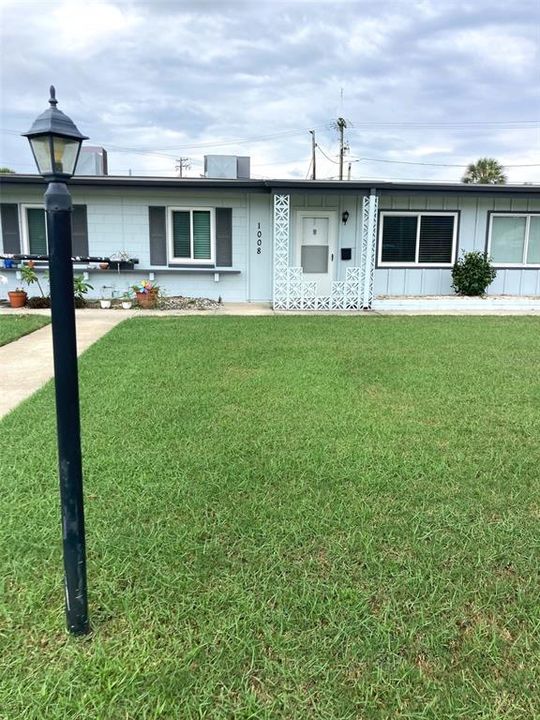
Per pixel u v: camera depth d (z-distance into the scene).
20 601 2.34
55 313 1.97
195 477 3.50
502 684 1.95
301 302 12.68
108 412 4.77
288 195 12.41
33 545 2.75
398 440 4.16
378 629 2.19
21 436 4.20
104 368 6.41
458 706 1.86
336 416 4.71
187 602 2.35
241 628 2.20
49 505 3.14
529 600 2.38
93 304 12.48
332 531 2.90
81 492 2.10
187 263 13.40
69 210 1.94
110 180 12.02
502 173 43.56
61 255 1.94
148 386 5.63
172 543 2.78
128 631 2.19
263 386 5.64
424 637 2.16
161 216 13.12
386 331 9.36
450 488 3.39
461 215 13.70
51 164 1.89
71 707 1.84
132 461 3.73
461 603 2.36
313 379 5.95
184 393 5.37
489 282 13.45
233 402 5.09
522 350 7.75
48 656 2.05
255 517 3.03
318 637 2.15
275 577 2.52
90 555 2.67
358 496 3.28
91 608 2.32
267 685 1.94
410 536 2.86
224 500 3.22
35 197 12.73
